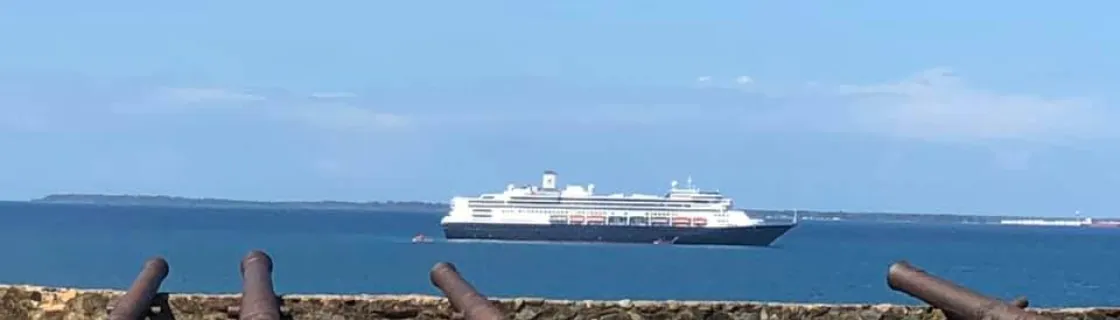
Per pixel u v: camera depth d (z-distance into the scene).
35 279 54.19
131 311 12.70
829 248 123.75
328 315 14.08
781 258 95.62
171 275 58.06
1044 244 161.25
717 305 14.38
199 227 157.00
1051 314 14.33
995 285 65.12
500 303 14.20
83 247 86.44
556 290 56.41
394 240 123.00
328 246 102.75
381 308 14.11
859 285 62.41
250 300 12.65
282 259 78.31
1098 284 66.06
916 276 14.14
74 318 13.90
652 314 14.31
